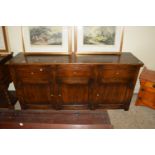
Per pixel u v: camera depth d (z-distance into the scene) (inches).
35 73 77.6
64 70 76.6
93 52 89.8
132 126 78.4
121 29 85.6
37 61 76.4
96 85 81.5
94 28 85.1
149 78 86.0
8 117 59.7
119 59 80.9
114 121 82.3
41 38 86.6
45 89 83.4
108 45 88.8
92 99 86.2
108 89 83.9
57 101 86.9
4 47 90.7
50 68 75.8
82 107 89.3
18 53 92.0
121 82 80.9
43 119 58.6
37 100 87.2
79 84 81.4
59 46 88.4
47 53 89.1
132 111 91.3
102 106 89.6
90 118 59.4
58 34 85.9
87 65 75.0
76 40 87.2
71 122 57.1
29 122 56.8
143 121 82.5
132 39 93.4
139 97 94.2
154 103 90.0
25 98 86.5
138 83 108.2
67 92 84.4
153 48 96.4
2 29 86.2
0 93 93.5
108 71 77.5
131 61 77.5
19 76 79.0
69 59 80.4
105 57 84.7
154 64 102.0
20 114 61.4
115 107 90.4
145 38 93.1
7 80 87.9
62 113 62.0
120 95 86.0
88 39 87.4
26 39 86.9
